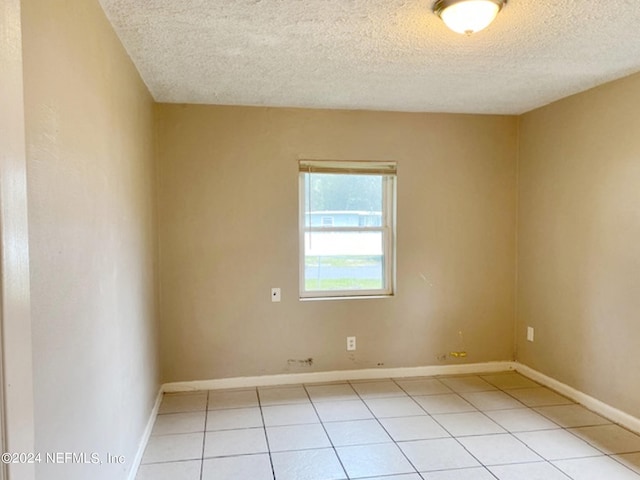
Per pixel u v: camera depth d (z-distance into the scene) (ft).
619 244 9.70
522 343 13.02
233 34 7.26
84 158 5.23
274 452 8.53
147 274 9.61
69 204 4.69
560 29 7.11
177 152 11.56
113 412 6.46
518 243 13.15
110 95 6.56
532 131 12.50
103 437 5.91
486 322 13.16
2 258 2.14
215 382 11.91
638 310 9.27
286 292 12.21
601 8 6.37
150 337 9.84
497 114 12.96
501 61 8.60
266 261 12.07
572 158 11.01
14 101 2.29
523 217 12.91
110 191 6.47
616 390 9.82
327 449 8.64
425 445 8.81
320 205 12.57
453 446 8.77
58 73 4.42
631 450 8.61
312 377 12.39
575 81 9.84
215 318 11.88
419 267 12.87
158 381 11.00
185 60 8.41
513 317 13.17
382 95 10.99
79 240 5.01
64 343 4.49
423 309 12.91
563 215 11.34
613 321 9.87
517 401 11.02
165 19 6.64
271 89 10.42
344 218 12.73
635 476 7.72
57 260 4.33
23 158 2.39
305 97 11.12
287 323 12.24
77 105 5.00
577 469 7.94
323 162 12.28
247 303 12.02
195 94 10.77
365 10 6.44
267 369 12.18
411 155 12.71
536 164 12.32
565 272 11.29
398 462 8.18
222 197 11.82
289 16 6.61
